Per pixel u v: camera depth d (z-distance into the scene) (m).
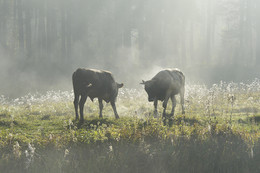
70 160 9.24
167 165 9.11
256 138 11.50
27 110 22.50
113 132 11.90
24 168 8.71
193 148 10.16
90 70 17.81
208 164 9.19
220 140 11.06
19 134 14.09
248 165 9.26
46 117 19.38
